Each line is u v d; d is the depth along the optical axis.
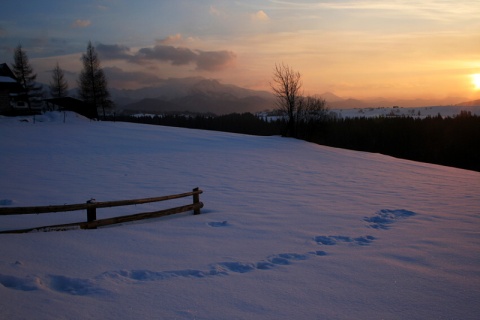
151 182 15.11
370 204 11.26
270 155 26.34
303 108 47.84
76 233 6.88
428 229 8.16
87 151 24.66
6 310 3.66
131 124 49.72
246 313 3.96
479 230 8.07
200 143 31.94
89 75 65.25
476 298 4.52
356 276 5.16
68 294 4.20
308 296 4.46
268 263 5.64
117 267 5.20
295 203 11.30
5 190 12.55
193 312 3.93
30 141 28.41
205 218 9.13
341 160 25.62
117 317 3.72
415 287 4.82
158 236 7.17
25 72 62.50
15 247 5.68
